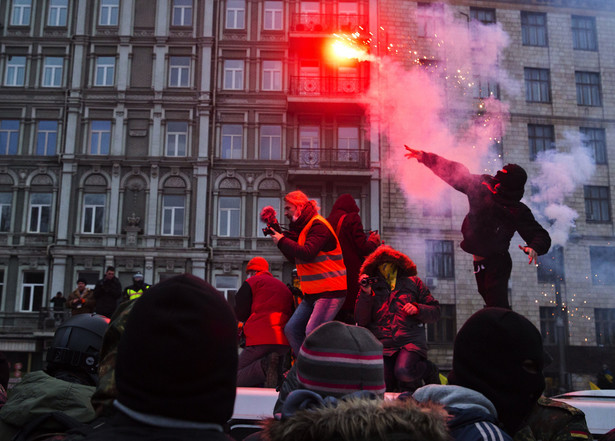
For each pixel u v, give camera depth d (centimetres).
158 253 2528
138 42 2702
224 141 2667
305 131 2673
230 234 2597
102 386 191
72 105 2648
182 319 129
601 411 312
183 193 2598
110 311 1095
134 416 128
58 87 2673
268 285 478
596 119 2817
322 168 2578
